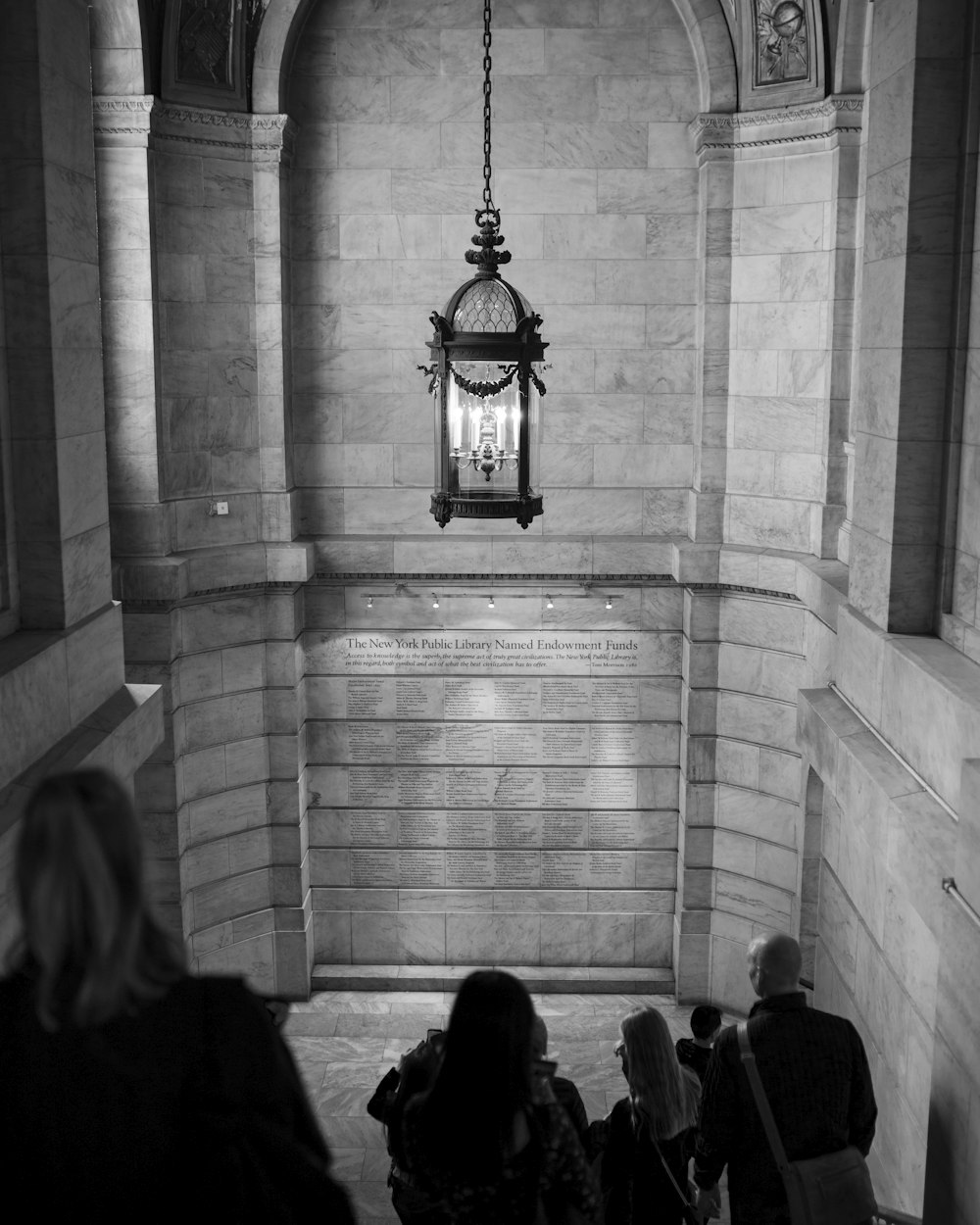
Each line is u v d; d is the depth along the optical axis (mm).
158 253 13508
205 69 13492
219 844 14820
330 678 15359
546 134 14430
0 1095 1880
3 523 7934
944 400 8492
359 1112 13031
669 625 15148
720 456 14398
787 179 13594
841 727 9094
